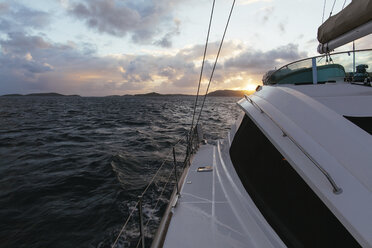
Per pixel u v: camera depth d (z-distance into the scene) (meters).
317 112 1.83
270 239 1.78
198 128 5.02
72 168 8.68
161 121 23.84
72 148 12.10
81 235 4.79
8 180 7.63
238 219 2.12
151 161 9.16
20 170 8.59
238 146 2.89
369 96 2.14
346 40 2.81
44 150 11.72
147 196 6.12
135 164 8.84
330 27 2.90
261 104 2.42
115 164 8.75
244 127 2.86
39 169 8.68
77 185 7.15
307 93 2.37
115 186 6.89
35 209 5.83
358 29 2.49
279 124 1.90
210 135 13.45
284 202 1.81
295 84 2.95
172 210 2.37
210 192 2.68
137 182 7.10
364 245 1.05
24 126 21.20
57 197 6.42
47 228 5.05
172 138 14.21
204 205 2.43
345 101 2.09
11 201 6.24
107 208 5.68
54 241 4.67
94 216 5.39
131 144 12.62
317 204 1.54
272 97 2.42
